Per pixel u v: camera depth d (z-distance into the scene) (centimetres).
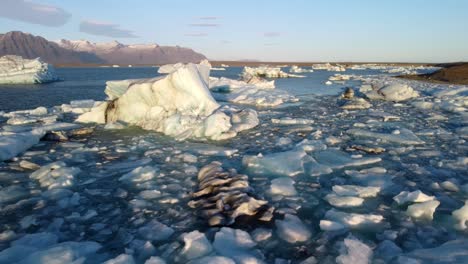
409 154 641
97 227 371
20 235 355
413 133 806
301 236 341
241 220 376
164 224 374
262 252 316
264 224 370
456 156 624
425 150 668
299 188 479
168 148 705
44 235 348
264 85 2200
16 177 539
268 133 852
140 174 532
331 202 422
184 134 820
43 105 1518
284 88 2327
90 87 2634
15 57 3409
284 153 619
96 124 1005
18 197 457
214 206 407
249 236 337
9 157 640
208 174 507
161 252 319
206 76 1160
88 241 337
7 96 1898
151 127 919
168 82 922
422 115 1107
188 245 318
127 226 373
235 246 320
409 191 453
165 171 559
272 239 339
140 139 802
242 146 721
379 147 686
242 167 575
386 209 404
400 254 300
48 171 546
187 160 615
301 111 1245
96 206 427
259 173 545
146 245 325
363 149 674
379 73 5044
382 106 1346
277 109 1309
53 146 743
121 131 899
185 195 456
